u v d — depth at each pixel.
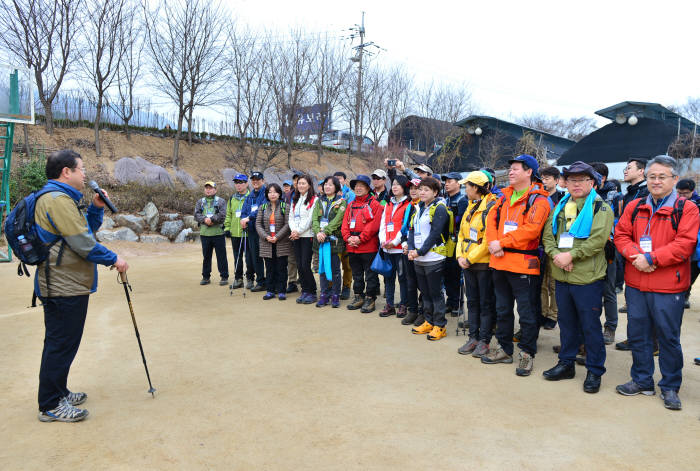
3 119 8.60
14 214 2.80
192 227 13.14
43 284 2.83
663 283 3.24
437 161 26.38
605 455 2.56
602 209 3.42
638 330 3.40
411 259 4.84
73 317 2.90
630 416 3.05
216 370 3.81
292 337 4.75
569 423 2.94
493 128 25.75
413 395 3.35
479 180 4.35
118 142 17.25
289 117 19.89
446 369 3.91
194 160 18.67
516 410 3.13
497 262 3.90
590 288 3.48
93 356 4.12
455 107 27.59
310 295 6.39
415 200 5.32
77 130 16.91
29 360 3.98
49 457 2.49
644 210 3.38
